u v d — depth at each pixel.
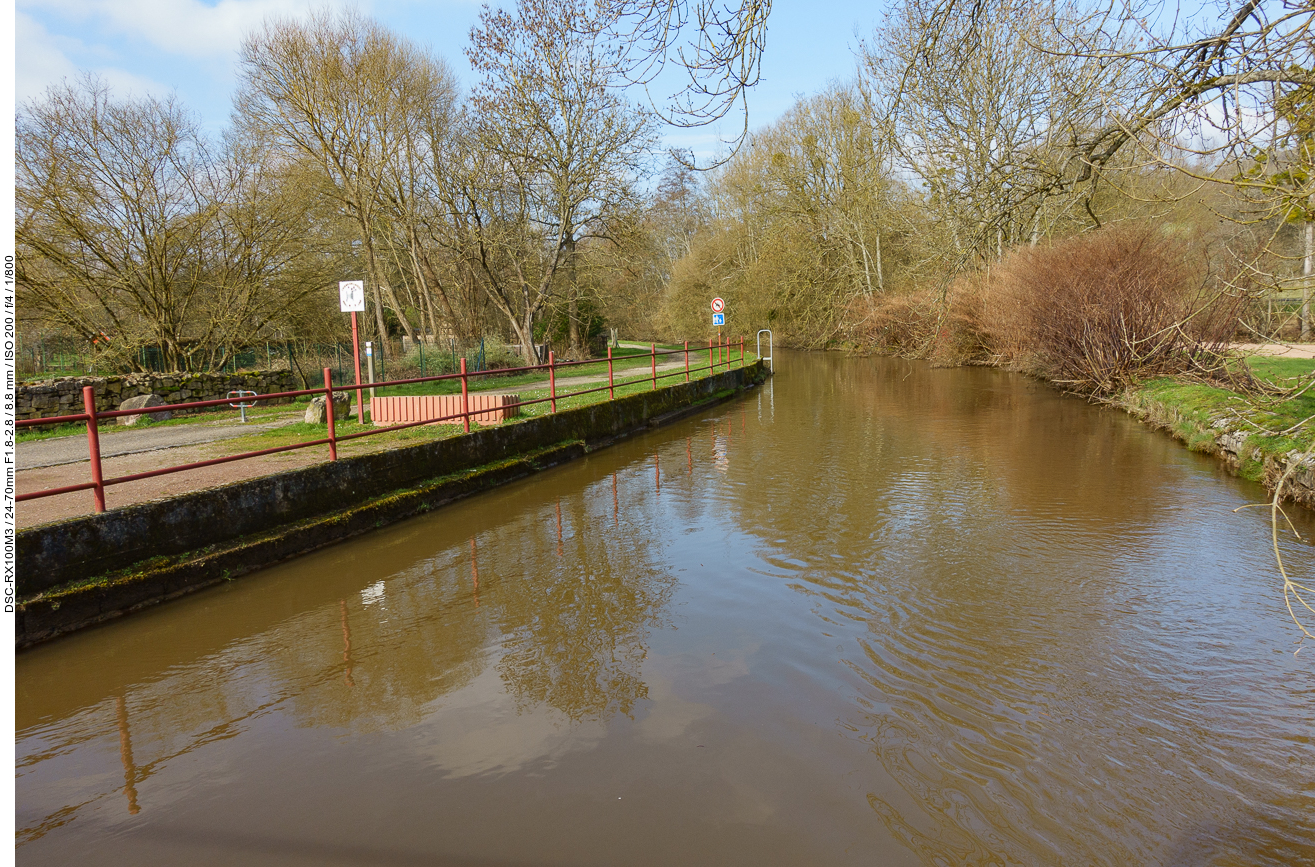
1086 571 6.31
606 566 6.96
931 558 6.74
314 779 3.80
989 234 7.36
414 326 36.03
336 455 8.45
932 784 3.56
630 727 4.16
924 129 13.34
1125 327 15.17
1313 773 3.59
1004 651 4.92
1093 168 5.83
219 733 4.28
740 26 4.79
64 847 3.33
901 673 4.64
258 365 22.31
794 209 38.16
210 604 6.25
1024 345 20.34
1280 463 8.25
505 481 10.88
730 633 5.34
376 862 3.15
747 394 22.70
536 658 5.10
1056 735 3.94
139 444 10.74
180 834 3.39
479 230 25.38
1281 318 6.94
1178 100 5.07
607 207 25.75
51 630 5.57
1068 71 6.05
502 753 3.96
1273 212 4.66
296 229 20.58
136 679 4.97
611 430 14.61
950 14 6.08
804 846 3.16
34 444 11.14
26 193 15.98
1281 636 5.04
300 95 23.59
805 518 8.20
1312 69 4.51
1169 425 12.44
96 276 17.72
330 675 4.96
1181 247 15.17
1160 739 3.89
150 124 17.75
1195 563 6.43
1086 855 3.08
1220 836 3.18
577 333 33.09
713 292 46.41
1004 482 9.49
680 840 3.22
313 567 7.17
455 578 6.79
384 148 25.97
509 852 3.18
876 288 36.06
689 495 9.60
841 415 16.62
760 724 4.13
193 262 19.27
